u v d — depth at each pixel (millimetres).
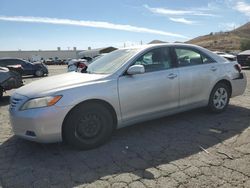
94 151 4129
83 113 4074
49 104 3865
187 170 3430
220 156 3791
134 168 3547
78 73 4938
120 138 4617
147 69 4730
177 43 5301
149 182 3188
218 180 3166
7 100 9102
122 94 4371
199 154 3883
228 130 4824
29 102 3938
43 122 3826
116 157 3896
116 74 4422
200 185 3074
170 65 5004
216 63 5660
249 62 18766
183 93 5090
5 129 5422
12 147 4426
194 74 5207
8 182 3316
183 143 4309
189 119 5508
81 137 4133
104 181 3256
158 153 3977
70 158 3920
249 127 4949
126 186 3125
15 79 9148
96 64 5164
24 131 3994
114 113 4395
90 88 4113
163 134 4738
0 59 19359
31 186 3211
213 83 5531
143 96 4586
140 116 4641
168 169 3479
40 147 4363
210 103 5629
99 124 4258
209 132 4758
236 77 5945
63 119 3939
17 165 3766
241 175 3260
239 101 7051
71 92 3992
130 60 4617
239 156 3775
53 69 32812
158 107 4816
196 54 5465
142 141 4453
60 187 3168
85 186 3168
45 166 3705
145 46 4973
